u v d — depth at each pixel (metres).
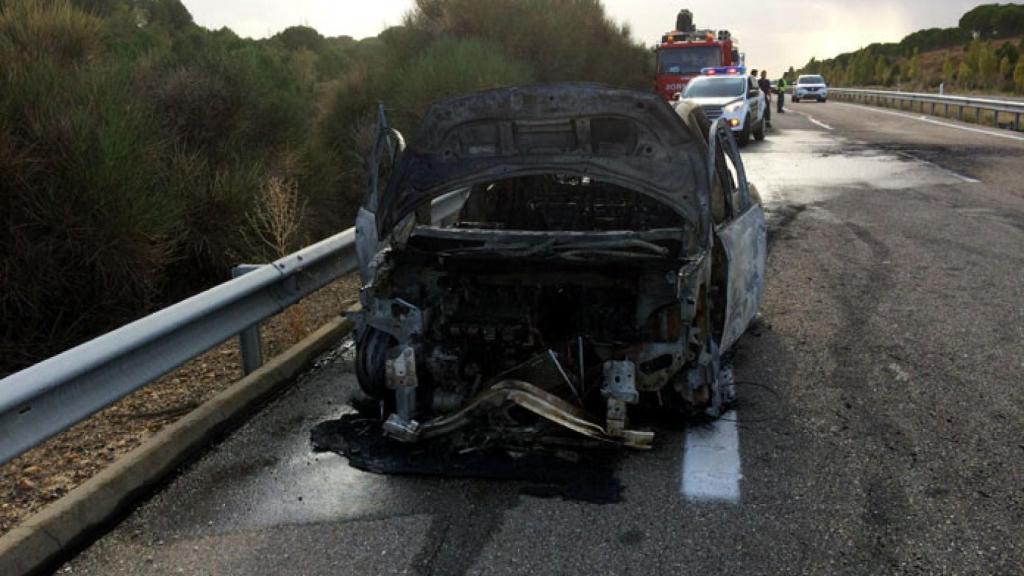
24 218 5.75
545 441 4.01
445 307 4.19
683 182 4.12
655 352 3.95
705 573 3.04
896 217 10.34
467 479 3.81
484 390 3.92
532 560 3.14
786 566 3.08
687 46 25.08
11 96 6.30
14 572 3.04
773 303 6.63
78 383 3.45
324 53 20.30
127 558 3.23
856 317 6.19
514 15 18.80
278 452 4.12
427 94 12.73
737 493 3.63
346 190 10.34
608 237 4.11
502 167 4.32
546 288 4.25
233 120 9.09
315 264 5.67
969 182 13.26
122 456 3.90
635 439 3.89
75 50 8.51
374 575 3.06
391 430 4.03
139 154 6.61
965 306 6.41
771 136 22.91
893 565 3.08
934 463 3.87
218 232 7.33
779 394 4.75
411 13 18.36
